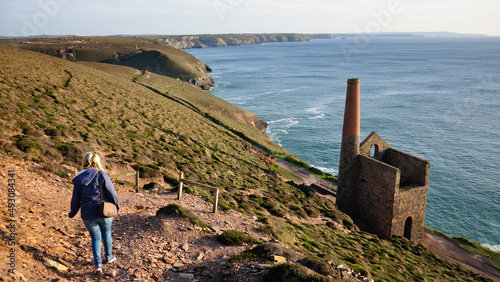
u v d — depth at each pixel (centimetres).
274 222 1606
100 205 660
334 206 3488
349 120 3375
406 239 3183
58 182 1276
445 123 10062
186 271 766
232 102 13262
